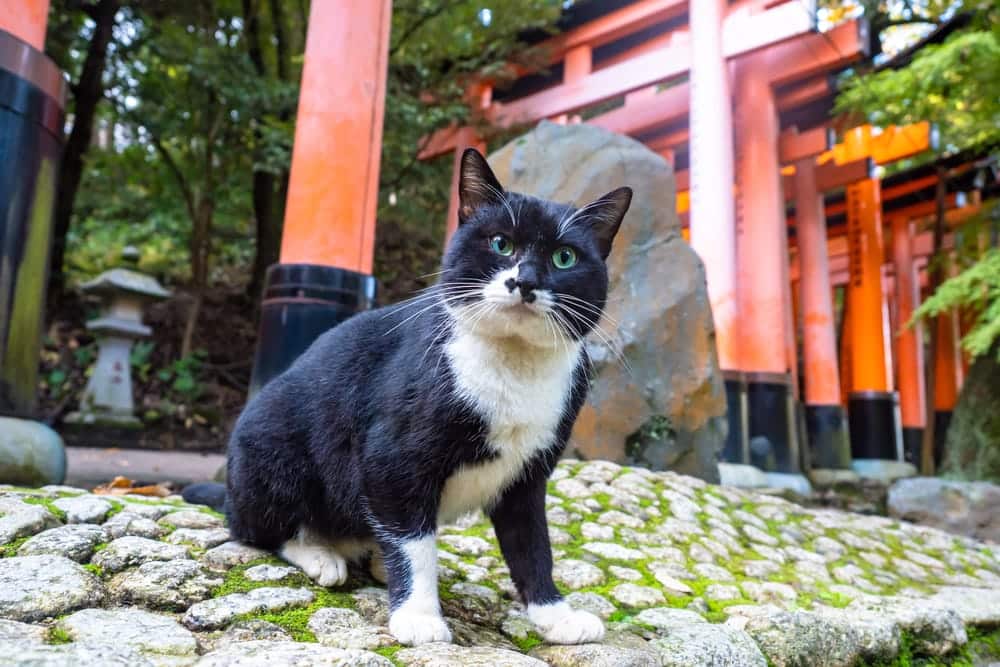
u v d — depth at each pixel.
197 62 7.74
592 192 4.82
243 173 10.34
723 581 2.81
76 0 8.38
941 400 10.56
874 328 8.81
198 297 9.37
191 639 1.48
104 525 2.09
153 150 11.58
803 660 2.13
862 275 8.96
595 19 7.55
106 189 11.22
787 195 8.70
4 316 3.15
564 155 5.01
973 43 5.80
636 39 7.71
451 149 8.78
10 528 1.91
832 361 7.85
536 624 1.94
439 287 2.02
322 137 4.30
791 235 11.09
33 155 3.27
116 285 7.09
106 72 9.56
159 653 1.40
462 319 1.86
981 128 7.36
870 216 8.99
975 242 8.89
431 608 1.77
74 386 7.85
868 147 8.56
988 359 6.98
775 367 6.35
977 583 3.63
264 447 2.07
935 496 5.41
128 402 7.39
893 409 8.65
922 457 9.54
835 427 7.68
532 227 1.94
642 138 8.18
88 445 6.88
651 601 2.42
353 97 4.35
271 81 8.23
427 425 1.78
